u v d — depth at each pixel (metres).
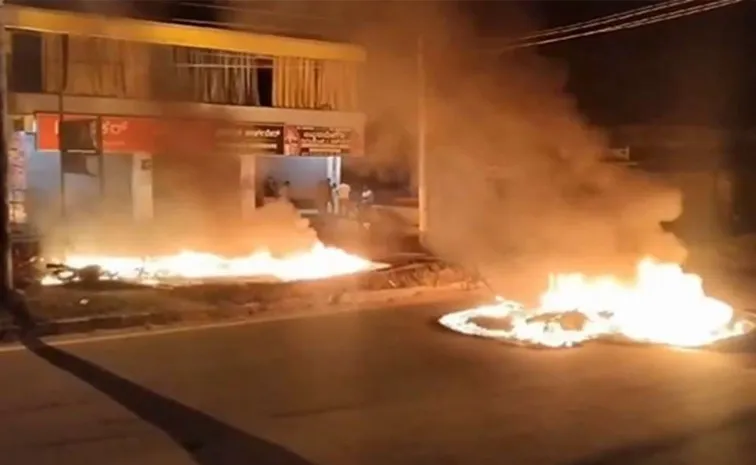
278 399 8.89
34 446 7.35
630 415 8.24
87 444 7.39
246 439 7.51
